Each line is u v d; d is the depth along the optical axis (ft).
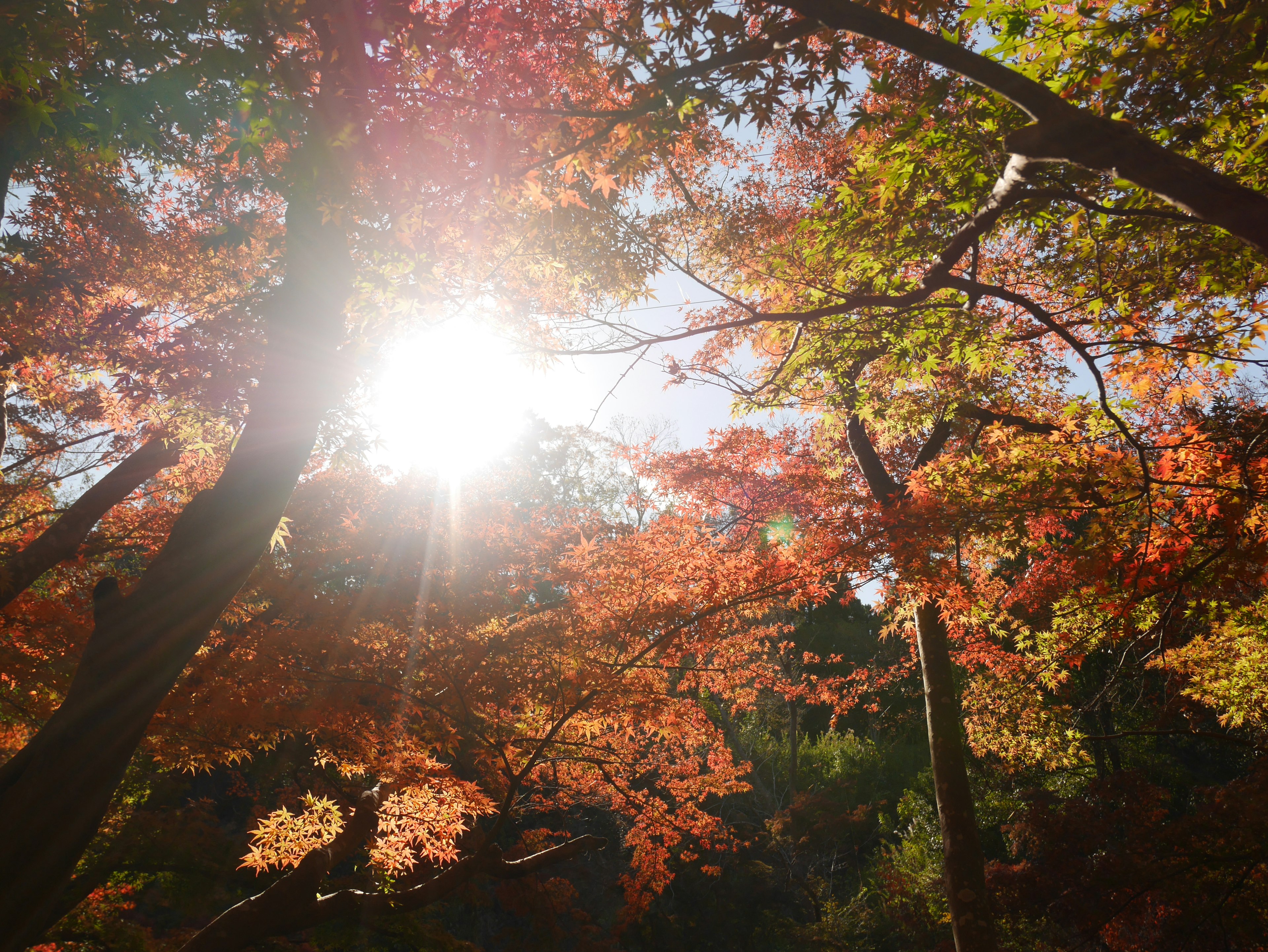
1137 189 16.66
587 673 22.43
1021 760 40.42
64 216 26.25
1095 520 20.16
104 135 16.65
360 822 26.30
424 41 13.79
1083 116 10.48
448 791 21.42
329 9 13.15
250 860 22.31
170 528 29.22
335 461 20.39
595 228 19.49
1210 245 18.31
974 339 22.35
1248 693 29.58
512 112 14.56
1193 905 27.30
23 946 11.10
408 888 29.91
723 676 28.68
